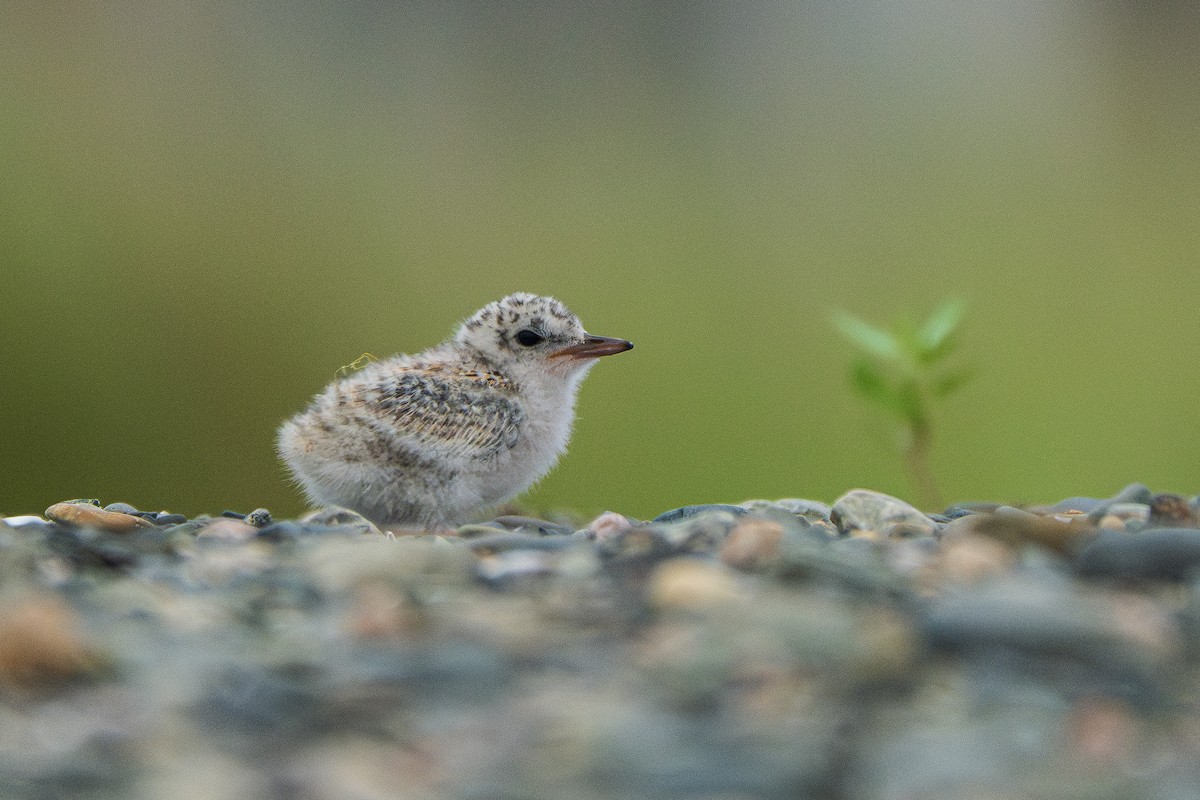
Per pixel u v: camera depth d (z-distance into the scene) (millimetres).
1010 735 4883
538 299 5539
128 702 5121
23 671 5258
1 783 4473
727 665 5316
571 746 4789
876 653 5320
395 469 5500
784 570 5363
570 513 5555
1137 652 5320
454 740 4844
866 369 5574
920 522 5457
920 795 4434
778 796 4461
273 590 5367
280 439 5520
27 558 5379
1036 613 5328
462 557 5383
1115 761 4668
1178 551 5367
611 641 5332
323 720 5000
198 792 4414
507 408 5516
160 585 5371
